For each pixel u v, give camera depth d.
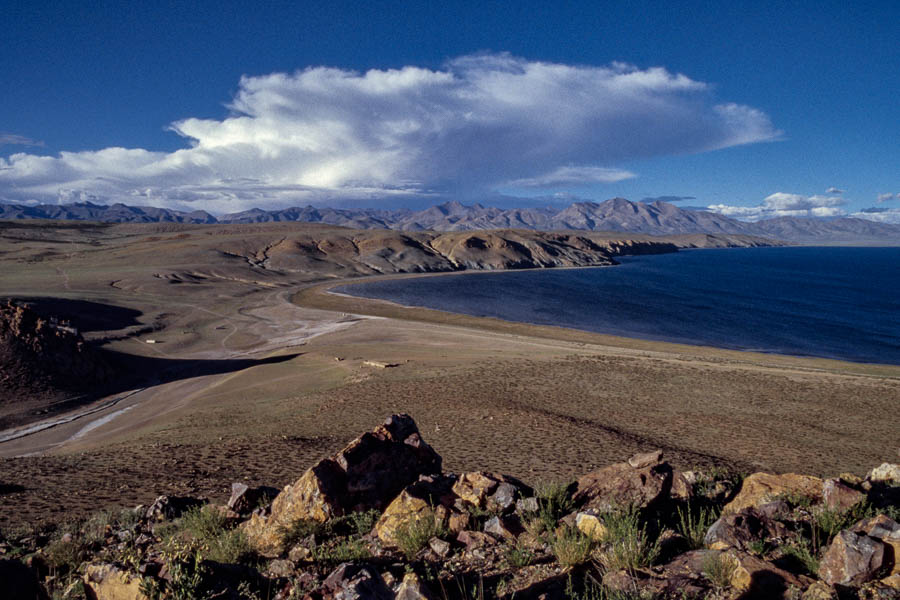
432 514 6.11
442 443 22.20
